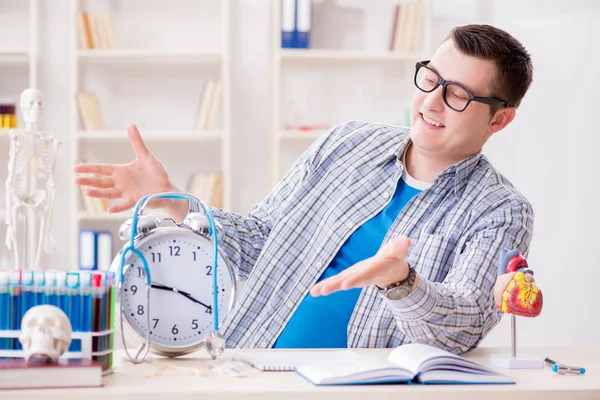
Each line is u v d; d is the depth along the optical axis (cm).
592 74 430
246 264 202
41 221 160
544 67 445
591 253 423
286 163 477
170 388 116
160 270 143
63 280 124
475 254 162
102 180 170
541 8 449
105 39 445
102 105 465
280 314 191
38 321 118
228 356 146
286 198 209
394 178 191
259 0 475
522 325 441
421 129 181
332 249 189
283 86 471
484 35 178
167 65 468
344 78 472
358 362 130
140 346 141
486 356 155
